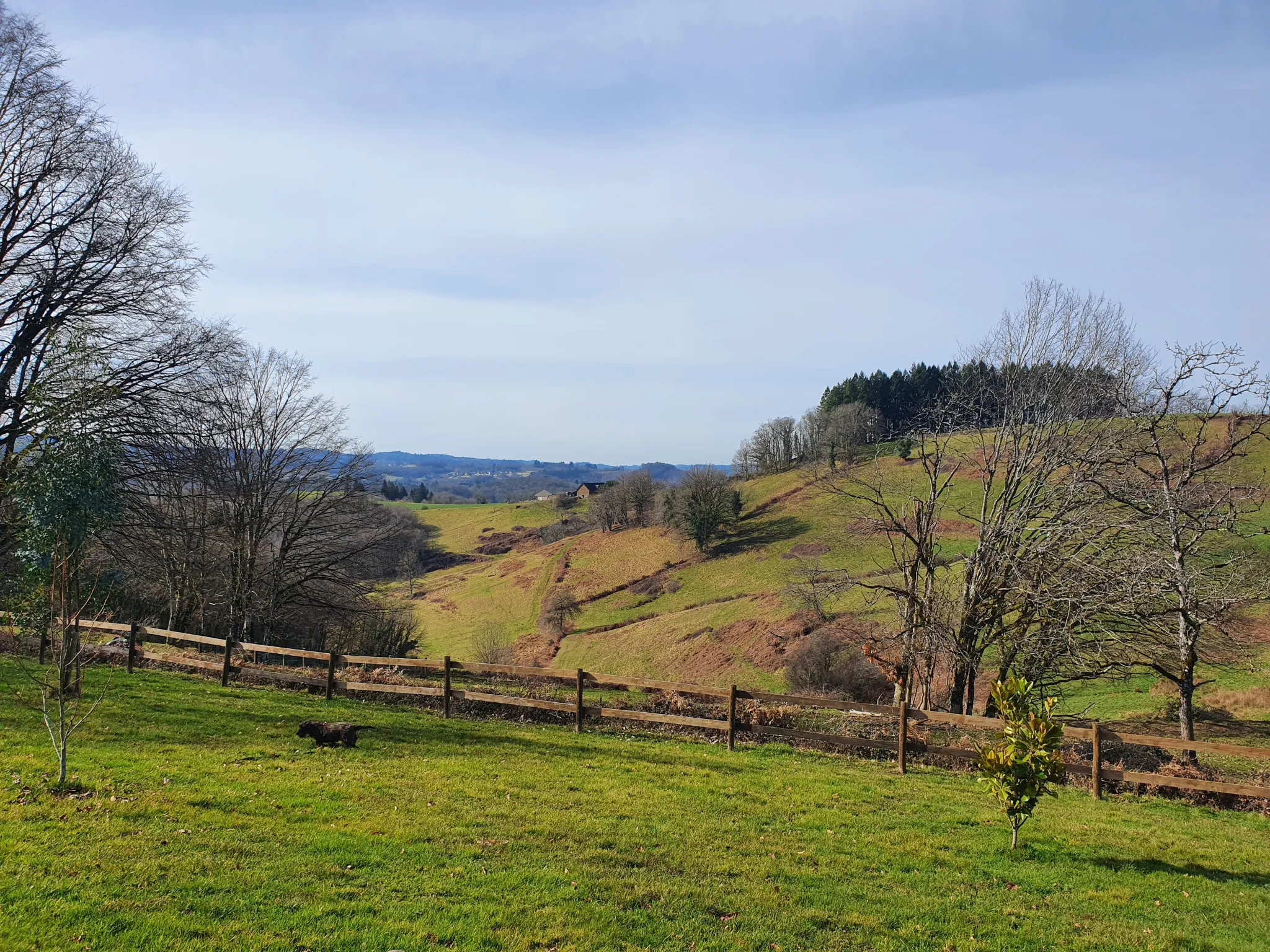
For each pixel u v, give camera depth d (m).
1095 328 24.06
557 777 12.27
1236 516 20.30
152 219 23.98
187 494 28.33
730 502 79.31
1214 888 9.03
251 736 13.45
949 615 23.48
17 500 10.62
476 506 140.12
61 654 10.02
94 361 17.06
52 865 7.28
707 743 15.52
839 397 105.94
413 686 17.66
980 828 11.01
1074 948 7.26
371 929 6.60
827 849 9.68
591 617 70.44
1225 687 28.44
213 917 6.61
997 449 24.52
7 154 21.59
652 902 7.68
